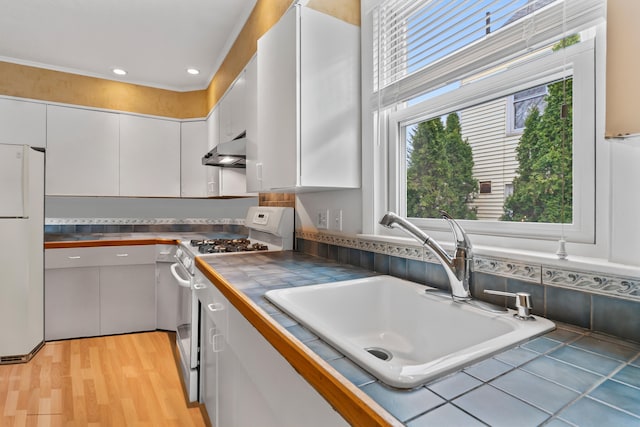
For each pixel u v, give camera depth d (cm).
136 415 178
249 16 228
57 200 327
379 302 122
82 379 213
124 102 327
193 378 188
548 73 95
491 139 114
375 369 56
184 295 214
